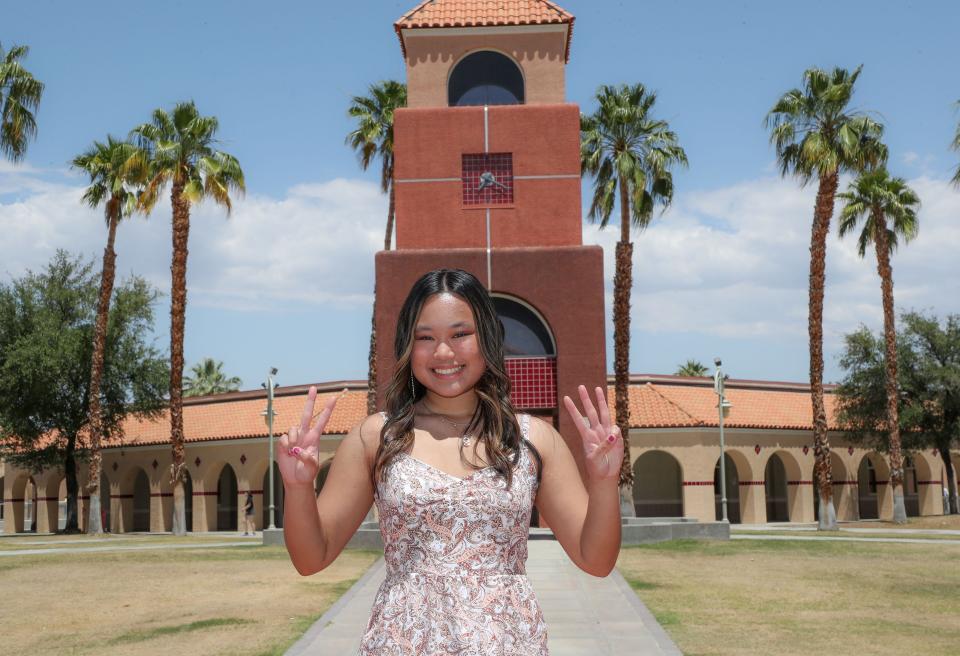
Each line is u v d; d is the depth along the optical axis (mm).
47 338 40750
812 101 31328
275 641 10984
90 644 11188
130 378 43594
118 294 43375
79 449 43062
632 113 31312
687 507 40625
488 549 2816
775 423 43219
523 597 2832
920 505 48469
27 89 23922
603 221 33000
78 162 37750
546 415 23359
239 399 45156
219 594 15672
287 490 2869
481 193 23594
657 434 41125
